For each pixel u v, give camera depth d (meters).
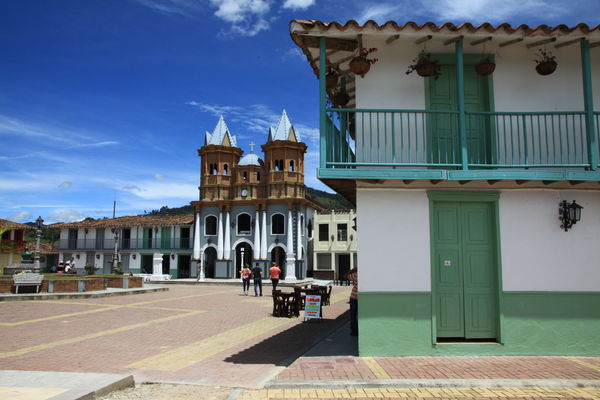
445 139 8.66
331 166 8.38
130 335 10.96
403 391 6.05
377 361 7.47
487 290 8.14
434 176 7.62
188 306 17.83
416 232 8.05
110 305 17.91
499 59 8.75
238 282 34.66
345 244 44.06
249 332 11.47
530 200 8.17
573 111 8.06
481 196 8.16
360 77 8.62
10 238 48.62
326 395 5.94
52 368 7.64
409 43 8.62
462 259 8.20
